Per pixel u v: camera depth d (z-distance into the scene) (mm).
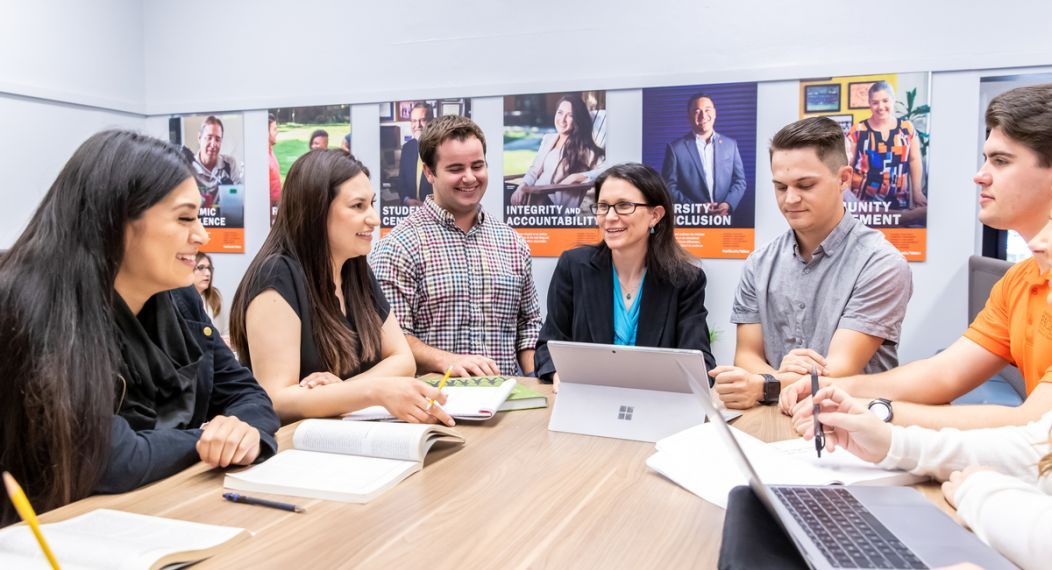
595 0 3068
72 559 747
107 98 3662
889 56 2691
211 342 1466
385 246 2420
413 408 1353
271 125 3584
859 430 1045
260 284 1646
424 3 3334
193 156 3729
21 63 3283
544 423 1429
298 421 1491
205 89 3746
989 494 846
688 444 1166
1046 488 908
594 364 1367
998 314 1540
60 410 1018
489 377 1768
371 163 3428
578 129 3100
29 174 3352
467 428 1389
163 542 802
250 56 3664
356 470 1079
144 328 1313
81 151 1160
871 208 2740
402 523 894
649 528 877
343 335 1760
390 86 3420
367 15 3438
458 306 2416
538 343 2170
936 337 2701
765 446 1155
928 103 2643
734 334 2938
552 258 3172
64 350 1042
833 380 1518
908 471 1034
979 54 2574
